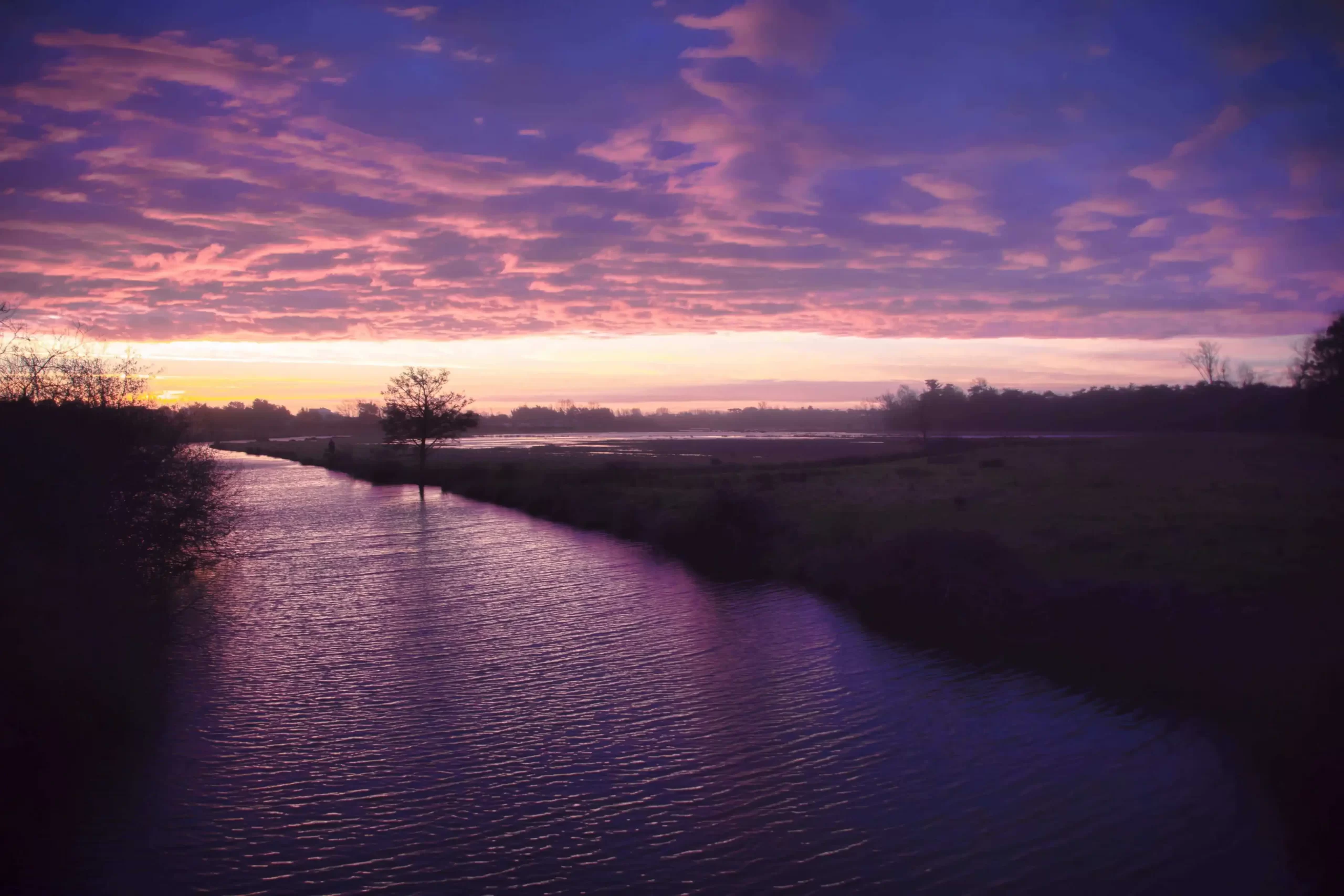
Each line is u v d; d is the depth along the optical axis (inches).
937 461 2288.4
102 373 730.2
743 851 391.5
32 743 468.8
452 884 365.7
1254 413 3523.6
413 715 568.4
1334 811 383.2
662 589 967.6
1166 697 554.6
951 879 362.0
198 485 776.9
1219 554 815.1
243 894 355.6
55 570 529.3
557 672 661.3
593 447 4741.6
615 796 450.0
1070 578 777.6
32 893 352.5
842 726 539.8
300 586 998.4
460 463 3179.1
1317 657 530.3
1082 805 422.3
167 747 510.6
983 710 557.6
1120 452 2193.7
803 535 1154.0
